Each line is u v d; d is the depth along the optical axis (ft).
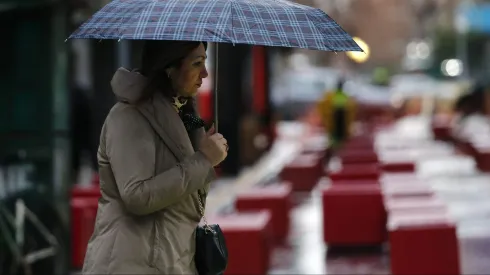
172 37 33.58
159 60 35.22
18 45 67.26
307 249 93.35
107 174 35.24
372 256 88.63
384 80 431.43
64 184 67.82
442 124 256.73
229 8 34.88
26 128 67.36
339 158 155.22
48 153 67.15
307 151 176.65
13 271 65.16
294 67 409.90
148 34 33.88
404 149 185.37
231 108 163.63
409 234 71.82
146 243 34.58
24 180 67.10
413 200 86.48
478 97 277.44
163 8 35.09
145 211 33.88
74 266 81.61
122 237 34.55
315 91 351.25
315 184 144.15
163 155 35.04
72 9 77.92
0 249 65.21
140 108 34.94
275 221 98.48
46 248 67.36
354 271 81.76
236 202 98.84
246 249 74.90
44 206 67.15
